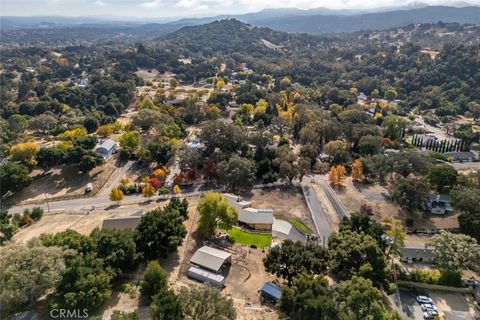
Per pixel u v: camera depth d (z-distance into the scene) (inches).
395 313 2536.9
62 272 2410.2
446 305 2945.4
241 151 5826.8
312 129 6392.7
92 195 4704.7
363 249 2962.6
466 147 6417.3
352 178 5255.9
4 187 4478.3
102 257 2704.2
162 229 3097.9
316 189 4931.1
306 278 2645.2
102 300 2436.0
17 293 2198.6
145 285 2571.4
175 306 2191.2
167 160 5433.1
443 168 4554.6
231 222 3604.8
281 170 4968.0
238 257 3309.5
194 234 3622.0
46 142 6141.7
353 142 6373.0
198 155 5452.8
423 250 3457.2
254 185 5059.1
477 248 3085.6
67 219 4015.8
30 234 3656.5
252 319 2519.7
